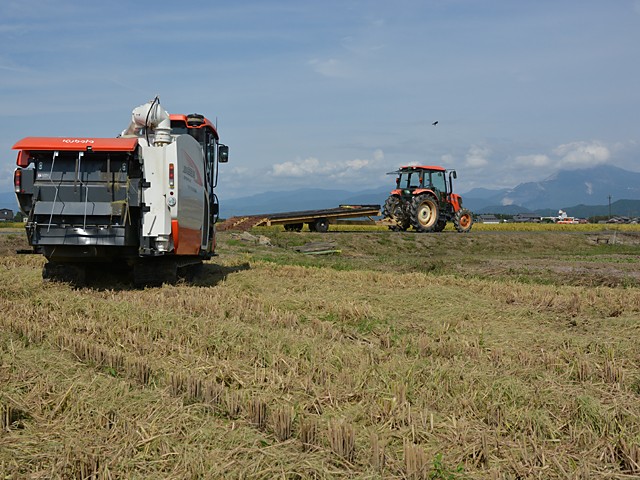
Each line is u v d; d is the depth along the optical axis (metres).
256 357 5.94
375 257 22.91
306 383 5.01
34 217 9.66
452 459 3.74
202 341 6.43
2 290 9.80
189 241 11.12
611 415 4.30
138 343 6.35
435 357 6.14
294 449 3.86
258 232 27.41
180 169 10.52
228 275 13.02
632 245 34.75
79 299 9.01
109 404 4.48
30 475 3.46
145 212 10.17
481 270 16.25
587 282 13.89
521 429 4.21
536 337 7.06
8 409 4.27
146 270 11.08
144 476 3.46
